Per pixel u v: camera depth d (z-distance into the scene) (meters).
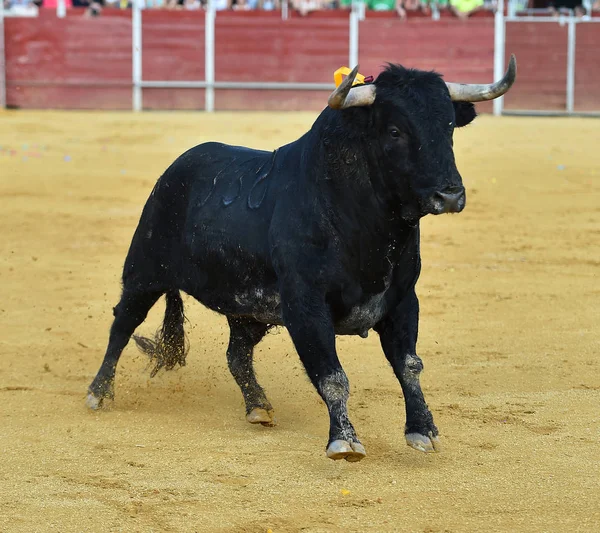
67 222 19.14
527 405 9.09
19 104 38.91
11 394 9.64
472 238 17.88
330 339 7.34
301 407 9.24
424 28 38.31
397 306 7.67
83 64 38.81
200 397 9.61
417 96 6.89
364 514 6.63
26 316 12.72
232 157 8.53
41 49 38.69
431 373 10.18
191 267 8.56
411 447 7.61
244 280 8.04
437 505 6.79
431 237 17.98
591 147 29.61
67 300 13.59
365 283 7.39
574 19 37.69
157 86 39.00
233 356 8.85
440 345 11.26
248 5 42.69
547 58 37.97
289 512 6.67
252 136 30.89
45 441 8.25
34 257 16.23
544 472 7.39
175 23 38.75
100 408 9.19
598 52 37.75
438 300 13.42
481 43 38.12
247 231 7.93
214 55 38.91
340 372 7.29
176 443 8.19
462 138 31.28
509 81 7.14
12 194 21.94
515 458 7.71
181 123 34.12
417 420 7.50
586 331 11.83
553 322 12.25
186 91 39.09
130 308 9.27
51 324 12.35
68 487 7.16
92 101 39.06
